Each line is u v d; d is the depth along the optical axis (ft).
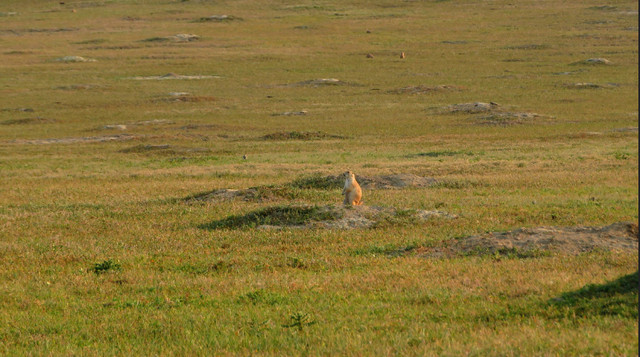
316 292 156.25
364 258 191.72
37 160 533.14
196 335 129.18
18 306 156.04
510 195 316.40
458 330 120.98
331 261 189.98
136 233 244.01
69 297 163.32
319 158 501.97
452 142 588.91
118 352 122.62
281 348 118.73
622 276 141.69
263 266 187.01
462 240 200.23
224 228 247.50
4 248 219.61
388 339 118.32
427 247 199.52
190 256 203.92
